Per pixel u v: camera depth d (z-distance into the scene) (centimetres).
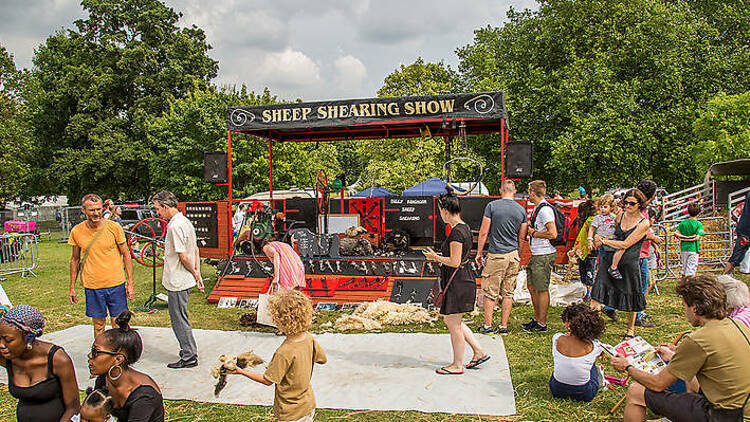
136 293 1009
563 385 439
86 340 668
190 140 2486
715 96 1767
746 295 338
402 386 481
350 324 688
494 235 633
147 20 3050
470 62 2536
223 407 449
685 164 1834
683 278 323
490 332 645
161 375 528
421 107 832
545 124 2019
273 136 1144
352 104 852
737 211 1078
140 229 1297
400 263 842
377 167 2242
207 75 3291
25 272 1338
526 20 2369
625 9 1952
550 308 792
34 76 3244
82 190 3080
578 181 1953
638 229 570
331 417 420
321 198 1073
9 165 2619
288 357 304
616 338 629
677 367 307
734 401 292
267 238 891
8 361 304
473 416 419
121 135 2962
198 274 562
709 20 2255
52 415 309
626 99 1802
